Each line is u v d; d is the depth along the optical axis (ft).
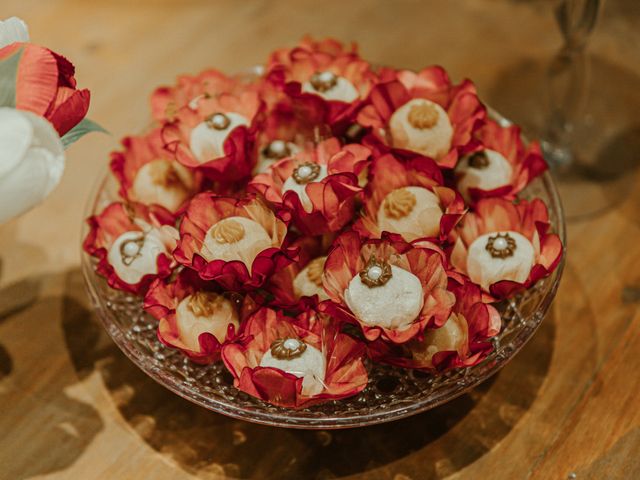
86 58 2.23
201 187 1.59
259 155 1.57
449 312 1.31
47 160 1.21
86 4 2.38
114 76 2.18
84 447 1.52
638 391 1.56
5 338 1.68
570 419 1.53
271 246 1.39
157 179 1.55
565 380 1.58
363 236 1.40
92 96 2.13
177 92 1.66
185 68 2.20
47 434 1.54
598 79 2.15
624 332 1.65
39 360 1.64
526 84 2.16
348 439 1.51
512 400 1.56
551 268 1.42
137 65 2.21
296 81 1.55
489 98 2.13
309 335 1.36
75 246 1.84
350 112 1.54
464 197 1.56
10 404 1.58
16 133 1.14
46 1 2.39
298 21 2.34
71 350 1.66
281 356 1.32
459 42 2.27
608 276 1.75
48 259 1.81
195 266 1.33
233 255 1.37
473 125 1.51
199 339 1.34
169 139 1.52
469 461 1.48
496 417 1.54
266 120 1.60
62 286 1.76
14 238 1.85
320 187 1.34
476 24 2.32
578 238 1.82
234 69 2.20
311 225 1.40
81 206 1.91
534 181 1.63
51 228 1.87
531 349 1.63
